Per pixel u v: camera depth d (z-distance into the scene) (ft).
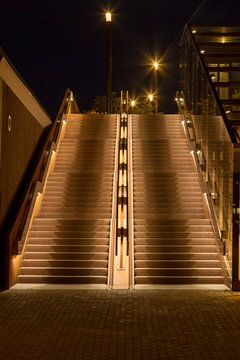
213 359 23.89
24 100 50.72
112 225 48.08
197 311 32.63
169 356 24.26
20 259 43.04
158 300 35.76
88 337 27.12
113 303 34.78
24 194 46.88
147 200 54.44
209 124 52.06
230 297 36.76
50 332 27.94
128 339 26.78
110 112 103.96
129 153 63.72
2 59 39.32
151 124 75.00
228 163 41.52
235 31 68.18
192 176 59.36
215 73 66.74
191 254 44.47
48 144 60.29
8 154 44.73
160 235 47.44
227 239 41.52
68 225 49.16
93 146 67.51
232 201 39.52
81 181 58.70
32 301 35.24
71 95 85.61
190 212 52.31
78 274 42.50
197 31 68.85
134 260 43.68
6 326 29.01
